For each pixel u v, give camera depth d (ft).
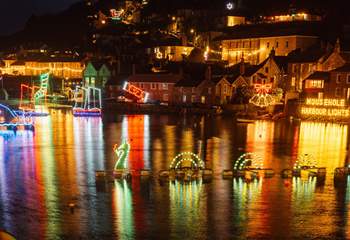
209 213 134.72
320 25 598.34
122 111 478.18
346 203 145.59
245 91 462.60
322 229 124.67
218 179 170.81
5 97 624.59
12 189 156.66
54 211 135.33
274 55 508.12
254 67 507.30
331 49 458.09
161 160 207.00
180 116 425.69
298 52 506.48
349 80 378.32
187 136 287.48
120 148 173.68
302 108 393.91
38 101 568.82
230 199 147.54
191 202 144.25
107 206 139.95
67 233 120.26
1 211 134.62
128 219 129.59
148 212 135.13
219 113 437.58
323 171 174.60
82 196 149.28
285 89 471.21
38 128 327.67
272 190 157.79
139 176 172.55
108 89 582.76
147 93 530.68
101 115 435.12
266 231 122.83
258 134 296.30
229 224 126.82
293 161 207.41
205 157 215.92
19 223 126.31
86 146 246.68
